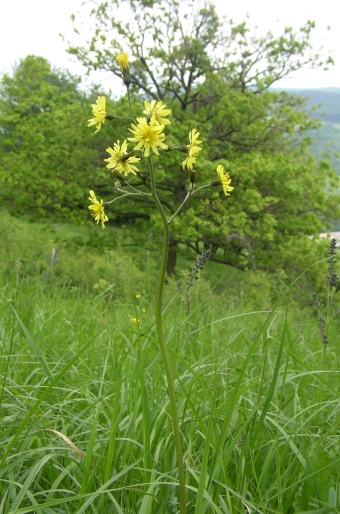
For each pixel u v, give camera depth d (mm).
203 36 23297
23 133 24938
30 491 2342
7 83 38812
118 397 2238
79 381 3369
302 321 7051
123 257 14227
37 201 22297
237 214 20297
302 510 2311
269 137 23594
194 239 20516
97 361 3822
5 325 3867
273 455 2553
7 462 2445
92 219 22875
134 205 24062
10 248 10328
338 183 23312
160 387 2818
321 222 22922
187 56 23047
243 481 2316
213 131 23578
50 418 2848
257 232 20516
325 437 2678
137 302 6641
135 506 2211
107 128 21016
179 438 1931
